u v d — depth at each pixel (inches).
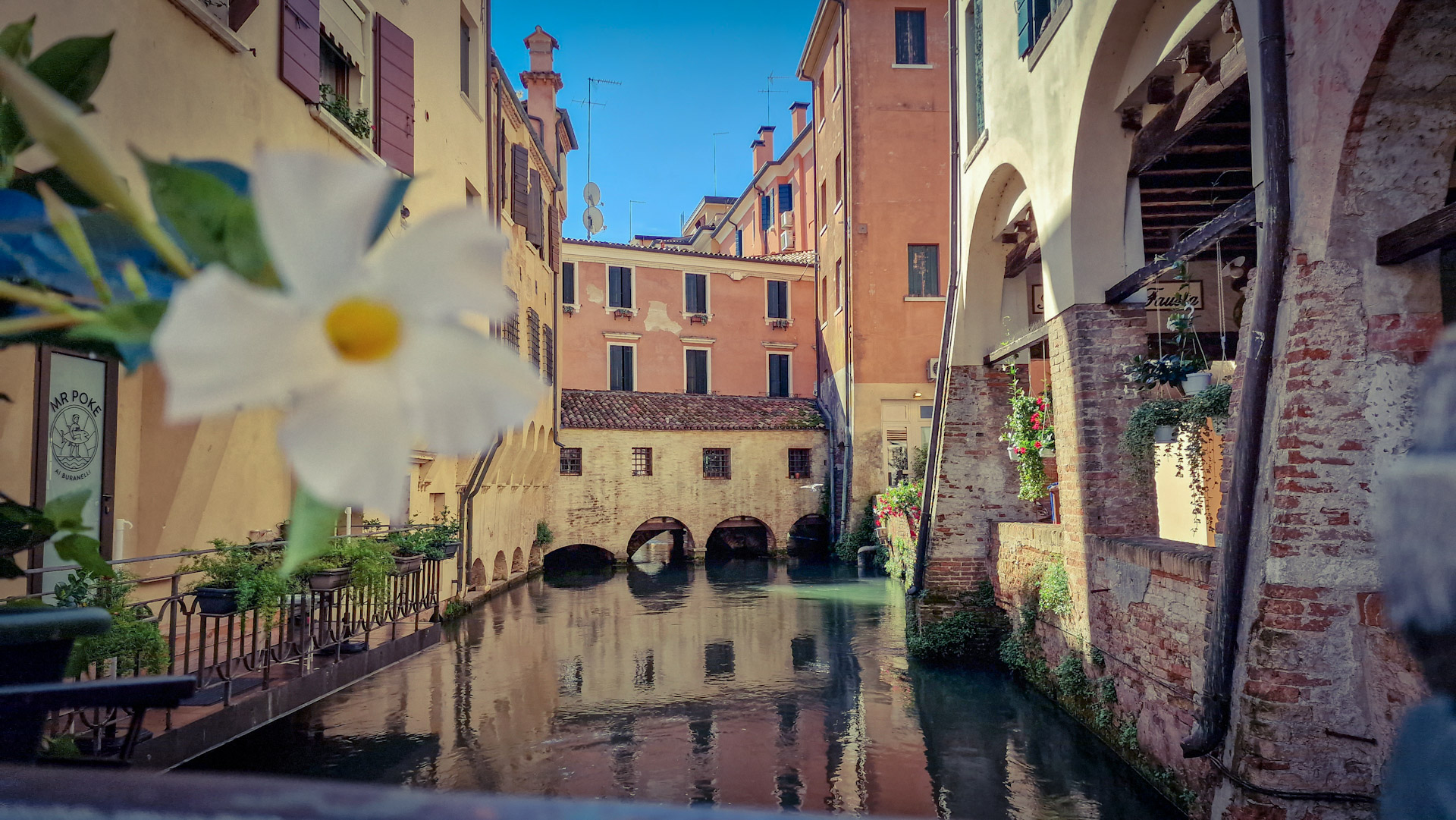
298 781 15.4
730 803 254.5
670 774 281.9
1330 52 198.4
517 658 458.6
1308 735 196.4
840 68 996.6
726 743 314.7
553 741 313.3
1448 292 205.2
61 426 234.5
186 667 216.5
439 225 12.5
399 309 12.2
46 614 39.5
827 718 348.5
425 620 534.0
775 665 443.5
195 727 210.7
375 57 417.7
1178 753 253.4
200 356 11.0
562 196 1051.3
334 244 12.0
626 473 1011.3
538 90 1007.6
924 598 468.8
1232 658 217.5
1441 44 181.2
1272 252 213.0
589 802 14.8
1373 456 197.2
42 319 14.9
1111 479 327.9
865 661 450.3
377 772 270.5
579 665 442.9
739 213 1738.4
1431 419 37.8
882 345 944.3
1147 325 370.6
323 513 11.4
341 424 11.6
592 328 1160.8
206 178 14.0
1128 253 339.6
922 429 943.0
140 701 35.7
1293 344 205.6
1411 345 196.7
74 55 25.1
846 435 969.5
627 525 1005.2
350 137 369.4
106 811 14.1
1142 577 282.5
